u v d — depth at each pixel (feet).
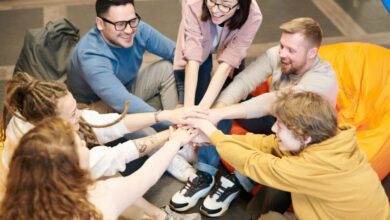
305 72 6.46
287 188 5.12
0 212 3.92
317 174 4.88
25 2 12.29
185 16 7.01
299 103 4.93
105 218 4.36
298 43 6.03
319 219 5.32
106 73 6.79
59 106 5.11
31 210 3.83
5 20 11.48
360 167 4.99
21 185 3.82
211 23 6.98
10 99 5.15
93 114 6.19
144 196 7.27
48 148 3.80
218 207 6.93
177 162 7.38
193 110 6.33
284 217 5.76
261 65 6.98
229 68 7.18
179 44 7.37
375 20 11.64
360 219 5.14
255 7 6.93
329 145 4.86
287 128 5.00
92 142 6.06
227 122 7.55
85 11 11.94
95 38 6.88
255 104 6.44
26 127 5.17
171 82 7.95
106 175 5.85
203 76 7.80
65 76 8.34
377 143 7.02
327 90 6.35
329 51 8.76
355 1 12.37
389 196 7.27
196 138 6.28
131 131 6.34
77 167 3.99
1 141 5.70
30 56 8.30
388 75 8.15
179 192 7.07
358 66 8.41
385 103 7.84
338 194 4.95
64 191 3.84
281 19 11.63
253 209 6.53
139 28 7.43
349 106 8.16
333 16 11.78
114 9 6.37
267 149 5.93
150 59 10.33
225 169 7.78
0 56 10.24
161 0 12.48
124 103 6.75
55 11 11.91
